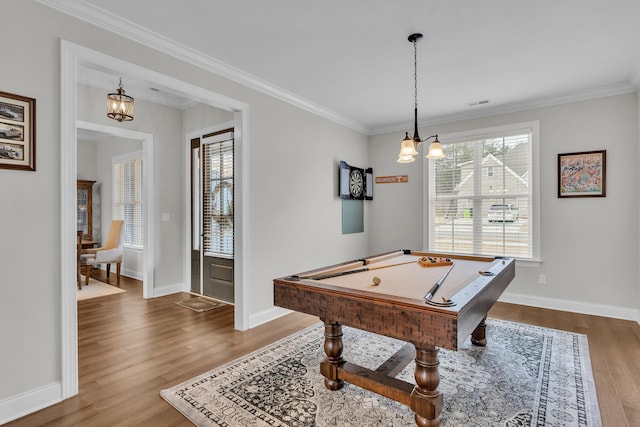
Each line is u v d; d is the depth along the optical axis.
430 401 1.71
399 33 2.53
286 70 3.21
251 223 3.41
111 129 4.09
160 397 2.08
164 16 2.31
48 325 2.02
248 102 3.38
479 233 4.40
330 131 4.57
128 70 2.43
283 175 3.81
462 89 3.65
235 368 2.46
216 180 4.39
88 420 1.86
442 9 2.22
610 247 3.59
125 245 5.92
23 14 1.94
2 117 1.86
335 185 4.68
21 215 1.93
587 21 2.35
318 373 2.38
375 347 2.84
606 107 3.60
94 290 4.89
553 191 3.89
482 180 4.39
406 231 5.02
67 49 2.10
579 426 1.78
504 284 2.48
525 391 2.13
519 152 4.14
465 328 1.54
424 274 2.38
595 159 3.64
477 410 1.93
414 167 4.95
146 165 4.45
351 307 1.76
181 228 4.85
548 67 3.10
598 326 3.31
